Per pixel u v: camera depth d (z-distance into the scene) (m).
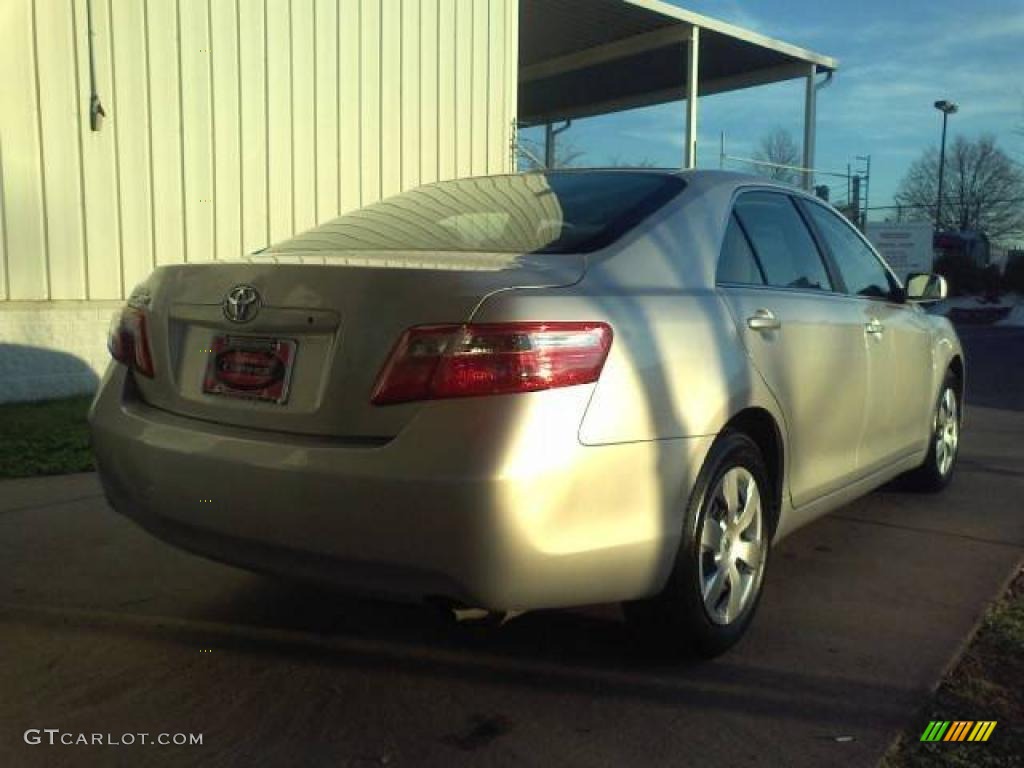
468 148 11.76
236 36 9.40
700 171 3.90
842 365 4.12
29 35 8.05
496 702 3.05
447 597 2.68
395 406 2.66
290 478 2.72
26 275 8.20
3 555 4.36
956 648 3.50
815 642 3.54
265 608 3.80
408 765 2.68
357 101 10.51
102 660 3.32
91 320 8.61
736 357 3.32
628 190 3.67
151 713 2.96
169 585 4.03
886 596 4.05
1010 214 48.72
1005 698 3.11
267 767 2.66
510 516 2.56
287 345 2.88
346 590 2.79
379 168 10.80
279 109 9.81
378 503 2.62
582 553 2.71
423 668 3.29
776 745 2.80
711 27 15.05
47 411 7.77
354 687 3.14
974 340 21.59
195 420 3.04
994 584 4.22
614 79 18.78
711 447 3.20
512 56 12.15
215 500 2.88
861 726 2.91
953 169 49.91
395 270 2.78
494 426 2.58
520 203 3.72
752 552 3.47
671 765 2.69
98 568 4.21
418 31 11.03
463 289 2.69
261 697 3.07
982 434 8.19
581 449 2.68
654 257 3.27
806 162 18.05
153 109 8.87
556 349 2.68
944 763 2.70
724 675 3.25
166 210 9.05
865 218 24.31
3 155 7.99
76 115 8.38
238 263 3.09
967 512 5.45
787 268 4.06
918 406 5.18
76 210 8.45
